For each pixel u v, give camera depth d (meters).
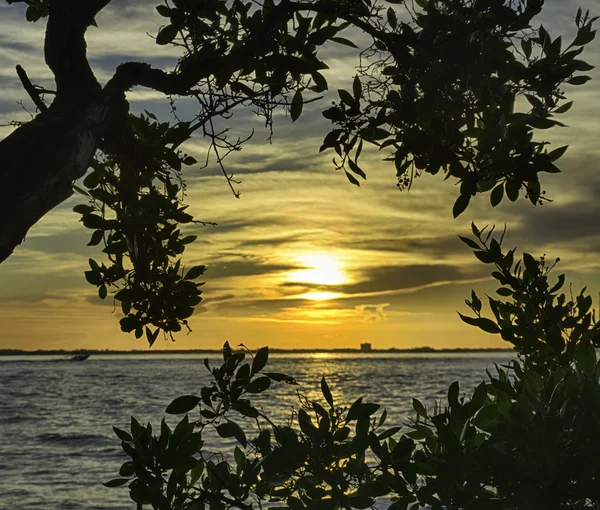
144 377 141.25
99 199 3.82
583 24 3.31
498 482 3.07
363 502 3.19
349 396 73.50
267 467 3.19
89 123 3.26
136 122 3.93
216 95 3.53
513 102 3.39
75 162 3.13
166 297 4.18
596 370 3.28
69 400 76.69
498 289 3.83
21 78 3.21
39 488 28.38
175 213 3.95
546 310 3.72
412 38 3.36
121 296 4.14
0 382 120.56
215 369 3.28
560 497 2.99
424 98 3.35
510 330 3.77
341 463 3.27
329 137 3.50
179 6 3.46
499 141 3.19
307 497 3.24
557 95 3.48
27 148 3.04
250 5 3.48
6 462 35.22
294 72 3.46
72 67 3.31
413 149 3.26
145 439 3.26
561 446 3.12
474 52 3.30
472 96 3.38
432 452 3.42
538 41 3.34
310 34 3.48
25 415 59.34
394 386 93.44
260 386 3.26
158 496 3.21
